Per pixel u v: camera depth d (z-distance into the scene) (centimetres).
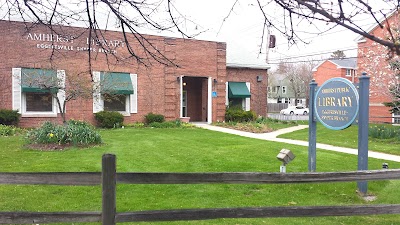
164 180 327
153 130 1822
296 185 709
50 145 1134
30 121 1795
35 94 1817
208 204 587
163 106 2161
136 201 596
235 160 946
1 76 1719
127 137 1472
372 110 2548
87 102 1931
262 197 635
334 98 720
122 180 319
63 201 592
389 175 378
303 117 4006
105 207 313
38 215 311
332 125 726
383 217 537
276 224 493
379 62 2105
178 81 2203
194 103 2545
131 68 1994
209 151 1105
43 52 1720
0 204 567
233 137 1556
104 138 1420
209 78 2314
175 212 328
